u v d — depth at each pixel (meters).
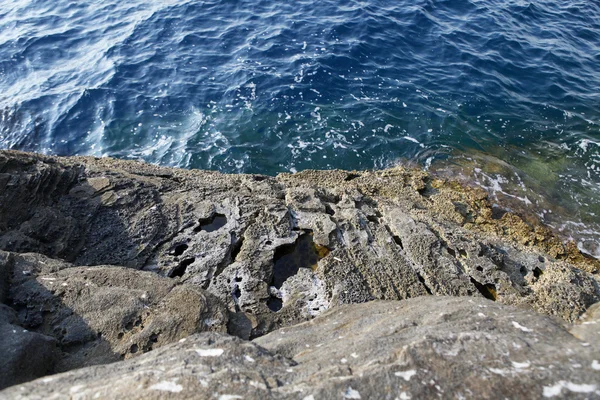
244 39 18.11
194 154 12.82
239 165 12.51
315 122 14.02
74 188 7.95
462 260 7.71
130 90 15.38
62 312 5.49
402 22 19.23
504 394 3.44
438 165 12.49
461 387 3.49
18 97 15.09
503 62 17.20
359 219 8.34
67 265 6.24
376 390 3.48
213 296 5.95
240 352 4.01
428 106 14.84
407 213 8.97
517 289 7.23
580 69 17.14
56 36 18.73
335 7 20.23
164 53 17.31
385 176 11.15
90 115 14.38
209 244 7.53
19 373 4.24
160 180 9.02
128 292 5.79
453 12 20.33
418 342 3.88
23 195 6.95
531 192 11.58
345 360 3.97
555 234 10.30
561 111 14.91
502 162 12.66
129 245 7.31
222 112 14.42
